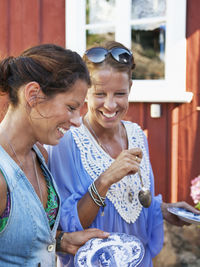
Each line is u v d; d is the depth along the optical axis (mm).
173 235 2869
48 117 1078
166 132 3080
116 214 1506
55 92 1063
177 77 2994
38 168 1273
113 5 3311
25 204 1080
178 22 2938
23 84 1066
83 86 1121
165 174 3111
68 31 3445
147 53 3182
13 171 1074
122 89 1447
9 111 1121
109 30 3340
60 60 1077
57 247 1396
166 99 2967
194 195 2412
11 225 1052
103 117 1488
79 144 1542
